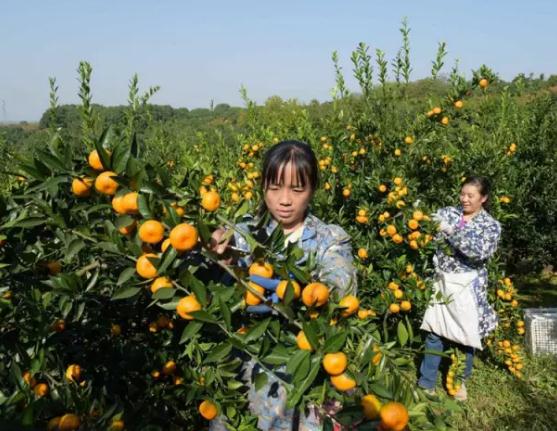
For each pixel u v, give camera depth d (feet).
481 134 18.22
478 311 12.15
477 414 11.93
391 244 12.48
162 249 4.05
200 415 6.63
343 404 3.94
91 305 6.26
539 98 24.63
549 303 19.70
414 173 13.80
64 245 4.82
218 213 4.50
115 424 4.60
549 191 21.02
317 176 5.38
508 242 21.01
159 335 6.98
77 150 8.89
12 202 5.03
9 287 5.05
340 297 4.84
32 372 4.63
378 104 14.28
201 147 19.76
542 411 11.82
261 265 4.20
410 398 3.98
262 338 4.22
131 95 10.32
